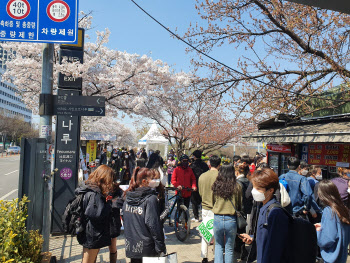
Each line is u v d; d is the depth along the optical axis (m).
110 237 3.54
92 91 10.62
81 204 3.38
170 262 2.88
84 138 18.30
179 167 6.72
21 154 3.87
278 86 8.07
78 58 6.88
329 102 6.88
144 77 10.34
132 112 12.39
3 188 13.96
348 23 7.03
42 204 3.96
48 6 4.42
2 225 3.14
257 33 8.55
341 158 7.05
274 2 7.92
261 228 2.46
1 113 76.50
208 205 4.77
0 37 4.31
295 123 8.56
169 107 13.05
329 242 2.94
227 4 8.46
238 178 5.49
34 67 9.85
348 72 6.89
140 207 3.21
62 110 4.70
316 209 5.05
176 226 6.21
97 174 3.50
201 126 16.48
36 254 3.33
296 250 2.32
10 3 4.34
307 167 5.71
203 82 9.12
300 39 7.61
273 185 2.61
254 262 4.98
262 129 9.79
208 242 4.61
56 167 6.44
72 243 5.82
